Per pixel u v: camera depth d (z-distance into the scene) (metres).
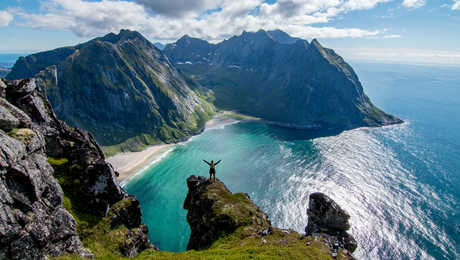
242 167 178.62
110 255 33.19
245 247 28.16
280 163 183.62
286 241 31.00
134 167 189.25
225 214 38.06
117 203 42.34
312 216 41.56
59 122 44.09
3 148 22.41
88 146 44.00
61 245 24.34
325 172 163.62
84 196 38.34
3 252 19.19
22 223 21.23
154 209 129.50
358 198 129.62
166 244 102.56
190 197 47.44
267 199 132.12
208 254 26.53
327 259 25.16
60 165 40.12
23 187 23.50
